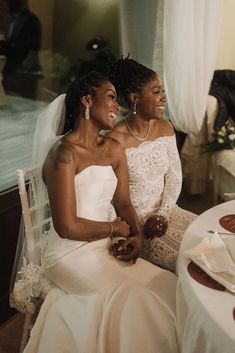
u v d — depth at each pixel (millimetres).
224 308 946
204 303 960
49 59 3145
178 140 3186
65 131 1488
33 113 2637
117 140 1589
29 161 2049
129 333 1183
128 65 1621
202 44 2746
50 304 1398
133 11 2732
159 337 1176
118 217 1614
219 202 3172
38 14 3105
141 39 2797
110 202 1550
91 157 1434
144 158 1686
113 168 1543
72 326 1289
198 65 2770
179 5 2547
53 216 1373
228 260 1112
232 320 906
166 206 1771
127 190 1611
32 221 1507
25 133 2316
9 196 1882
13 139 2277
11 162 2059
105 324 1217
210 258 1128
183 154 3242
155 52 2766
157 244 1658
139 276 1358
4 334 1887
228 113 3170
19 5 3021
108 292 1273
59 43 3170
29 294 1483
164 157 1752
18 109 2695
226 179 2965
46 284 1478
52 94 2965
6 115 2596
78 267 1393
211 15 2719
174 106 2852
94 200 1449
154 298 1245
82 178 1418
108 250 1487
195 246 1191
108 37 3066
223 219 1404
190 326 995
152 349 1171
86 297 1301
